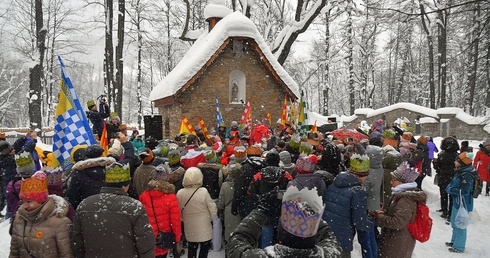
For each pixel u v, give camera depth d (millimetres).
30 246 3189
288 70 34438
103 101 10367
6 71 43312
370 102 43719
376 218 4500
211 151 6258
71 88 5629
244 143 8961
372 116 31234
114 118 9742
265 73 16297
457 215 6547
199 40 20156
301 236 1845
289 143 7121
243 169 5301
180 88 14383
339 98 58500
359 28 33906
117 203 3250
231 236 2207
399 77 48156
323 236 2184
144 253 3277
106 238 3150
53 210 3270
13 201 4738
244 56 15898
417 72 48062
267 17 23688
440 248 6777
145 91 53906
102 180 4176
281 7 26656
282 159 5910
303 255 1838
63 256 3229
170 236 4582
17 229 3248
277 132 15445
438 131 27234
